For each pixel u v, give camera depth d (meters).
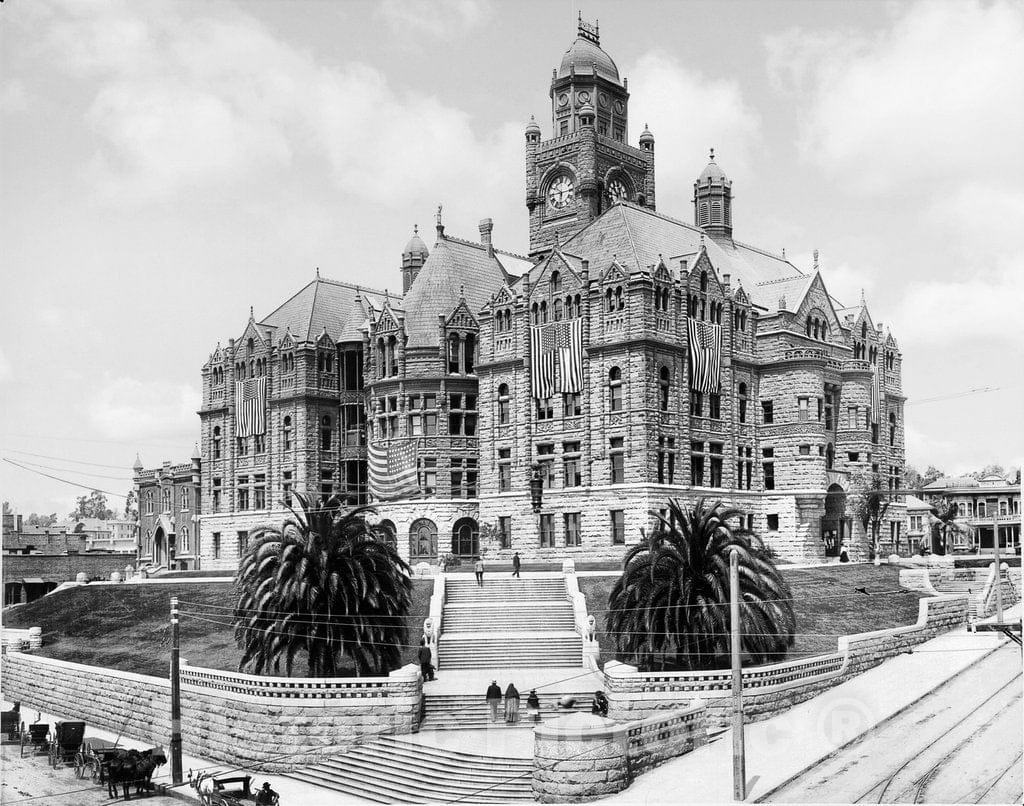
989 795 53.62
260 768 69.19
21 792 66.31
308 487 139.62
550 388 118.69
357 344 142.12
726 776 60.16
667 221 132.62
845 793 55.75
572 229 140.25
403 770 63.84
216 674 73.19
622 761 59.38
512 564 112.94
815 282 133.00
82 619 101.56
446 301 132.75
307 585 72.44
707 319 121.38
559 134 144.25
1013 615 98.94
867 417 132.12
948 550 130.62
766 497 125.50
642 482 111.00
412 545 128.12
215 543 149.75
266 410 143.50
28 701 92.81
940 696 72.75
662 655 73.44
